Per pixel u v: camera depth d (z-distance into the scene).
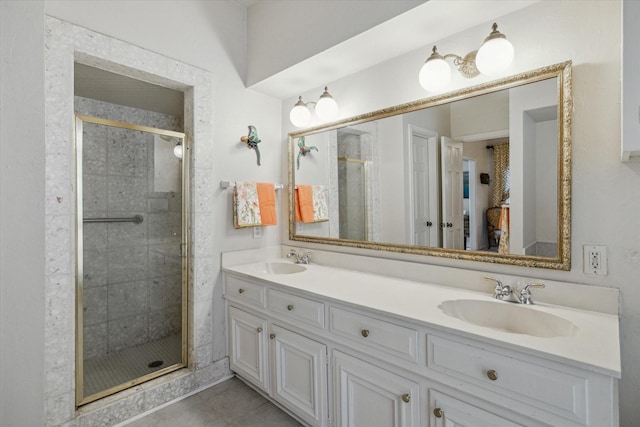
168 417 1.83
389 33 1.65
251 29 2.37
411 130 1.84
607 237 1.24
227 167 2.30
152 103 2.71
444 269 1.69
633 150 0.88
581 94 1.29
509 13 1.48
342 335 1.48
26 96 0.95
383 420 1.33
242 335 2.12
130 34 1.81
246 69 2.41
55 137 1.54
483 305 1.42
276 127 2.63
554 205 1.36
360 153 2.10
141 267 2.33
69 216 1.59
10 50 0.92
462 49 1.63
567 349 0.94
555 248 1.36
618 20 1.22
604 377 0.85
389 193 1.95
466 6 1.43
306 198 2.46
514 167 1.47
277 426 1.76
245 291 2.06
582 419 0.88
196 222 2.12
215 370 2.21
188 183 2.15
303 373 1.68
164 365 2.16
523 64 1.44
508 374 1.00
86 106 2.59
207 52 2.19
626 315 1.21
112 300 2.32
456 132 1.66
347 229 2.18
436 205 1.74
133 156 2.25
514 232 1.47
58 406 1.56
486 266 1.56
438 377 1.16
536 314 1.29
